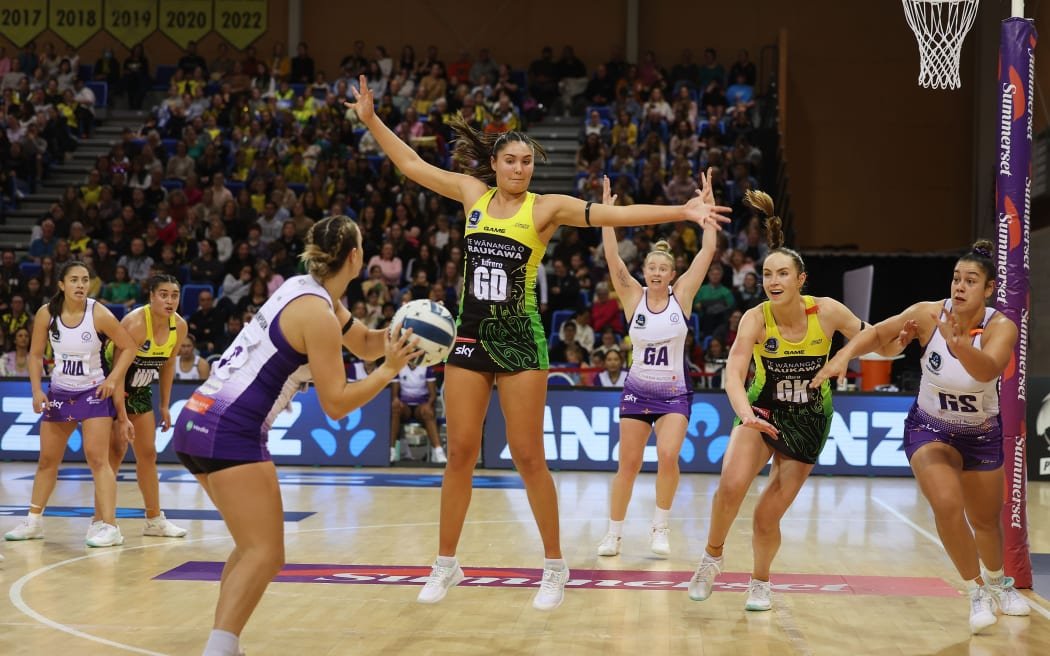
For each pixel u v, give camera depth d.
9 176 23.33
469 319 6.19
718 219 5.57
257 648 5.88
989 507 6.62
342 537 9.62
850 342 6.43
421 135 23.38
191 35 27.83
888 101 26.27
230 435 4.85
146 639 6.01
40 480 9.41
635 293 9.02
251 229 20.62
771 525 6.75
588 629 6.36
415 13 27.47
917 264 21.44
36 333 9.27
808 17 26.55
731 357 6.54
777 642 6.07
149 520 9.59
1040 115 20.89
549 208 6.04
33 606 6.83
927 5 10.02
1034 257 21.27
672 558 8.74
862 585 7.73
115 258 20.36
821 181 26.44
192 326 18.23
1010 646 6.04
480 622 6.50
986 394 6.34
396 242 20.28
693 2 26.84
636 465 8.88
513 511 11.31
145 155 23.05
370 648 5.89
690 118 23.72
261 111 24.31
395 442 16.12
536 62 25.84
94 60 27.98
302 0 27.66
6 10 28.03
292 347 4.91
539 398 6.20
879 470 14.98
